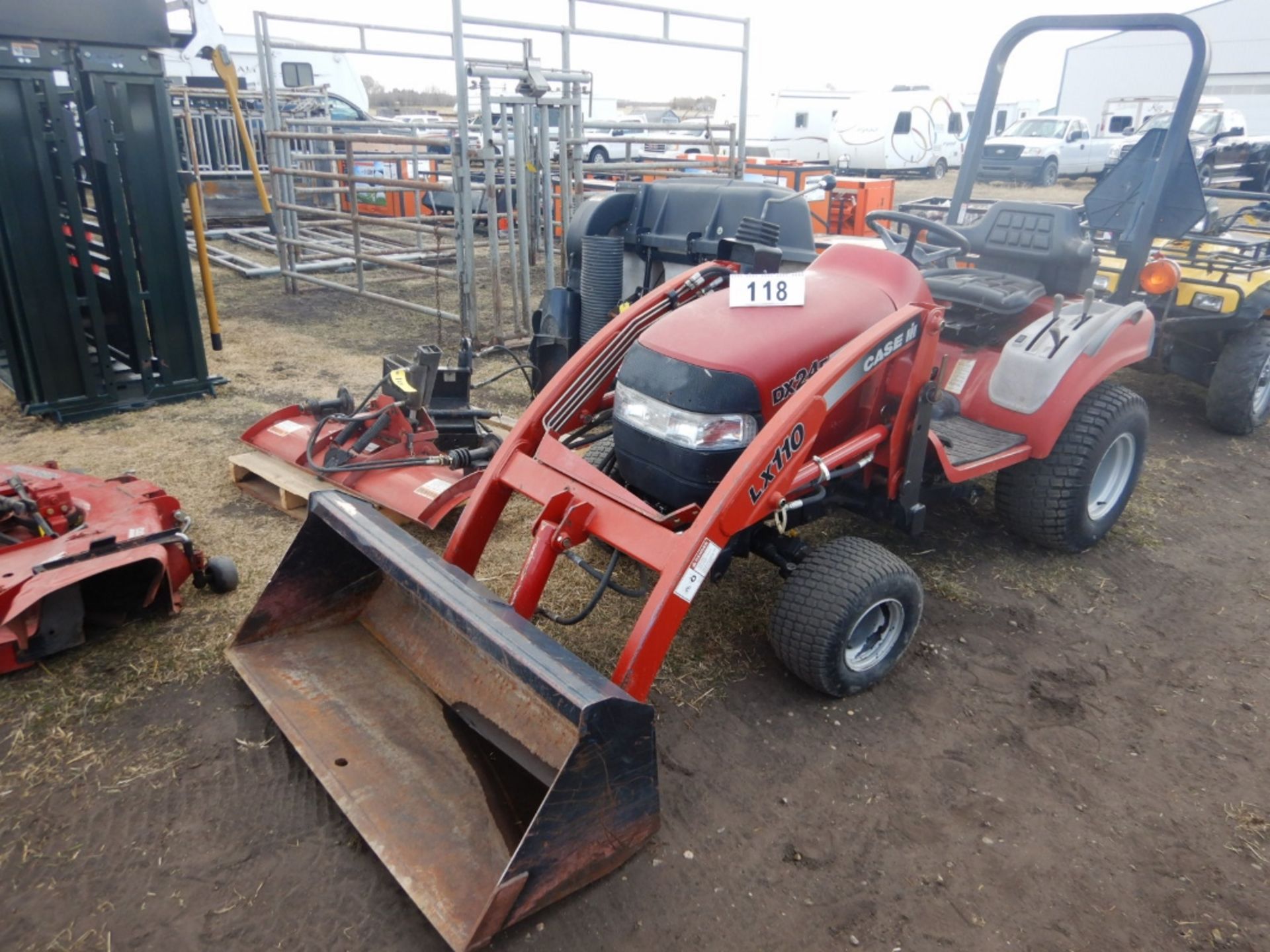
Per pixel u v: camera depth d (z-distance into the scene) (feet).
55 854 7.48
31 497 10.41
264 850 7.60
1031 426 11.71
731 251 11.43
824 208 34.09
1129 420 12.34
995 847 8.05
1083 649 11.05
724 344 9.11
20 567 9.34
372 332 24.64
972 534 13.87
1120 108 79.41
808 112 69.82
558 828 6.63
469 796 7.58
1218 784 8.92
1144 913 7.44
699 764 8.86
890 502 10.71
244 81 43.42
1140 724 9.76
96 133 16.56
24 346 16.53
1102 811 8.53
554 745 7.63
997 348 12.80
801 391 8.80
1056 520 12.38
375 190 32.19
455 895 6.72
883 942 7.09
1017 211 13.34
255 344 22.93
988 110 14.32
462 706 8.43
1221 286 16.99
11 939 6.75
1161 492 15.65
